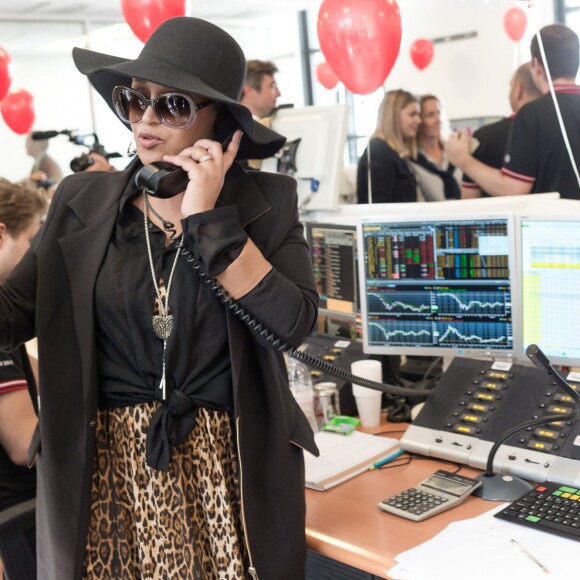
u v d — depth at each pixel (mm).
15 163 8797
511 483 1500
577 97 3629
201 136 1230
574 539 1277
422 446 1710
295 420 1362
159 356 1241
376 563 1297
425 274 1896
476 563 1235
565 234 1691
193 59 1186
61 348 1257
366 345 2002
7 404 1860
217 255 1158
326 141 2758
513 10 6379
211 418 1261
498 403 1705
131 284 1233
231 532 1265
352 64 2902
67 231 1310
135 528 1254
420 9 7992
